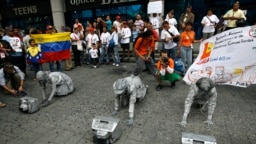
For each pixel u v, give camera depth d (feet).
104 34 27.55
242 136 11.23
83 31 31.32
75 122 13.37
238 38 15.25
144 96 16.11
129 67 26.25
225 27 23.86
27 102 14.76
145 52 18.34
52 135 12.01
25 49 26.53
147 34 17.40
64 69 27.17
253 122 12.55
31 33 26.25
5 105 16.49
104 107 15.38
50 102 16.61
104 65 27.94
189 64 20.68
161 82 18.17
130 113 12.73
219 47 15.97
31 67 27.63
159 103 15.60
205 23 24.25
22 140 11.68
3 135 12.23
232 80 15.83
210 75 16.14
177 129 12.08
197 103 14.14
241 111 13.92
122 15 39.88
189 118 13.23
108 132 10.27
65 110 15.14
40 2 46.91
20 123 13.55
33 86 20.85
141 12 37.35
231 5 32.71
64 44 25.00
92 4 41.27
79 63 28.14
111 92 18.28
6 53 20.61
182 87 18.67
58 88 17.31
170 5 35.58
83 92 18.57
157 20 25.89
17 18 52.24
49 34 23.95
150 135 11.60
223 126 12.21
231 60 15.57
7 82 18.28
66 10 44.34
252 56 14.94
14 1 50.42
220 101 15.49
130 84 12.80
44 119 13.93
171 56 22.16
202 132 11.68
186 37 19.79
